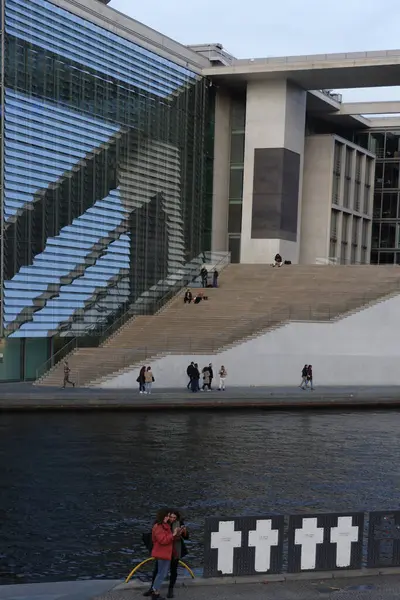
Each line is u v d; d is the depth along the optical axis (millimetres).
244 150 56938
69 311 42875
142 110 47844
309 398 35875
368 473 21531
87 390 37250
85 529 16000
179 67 51438
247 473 21266
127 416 31250
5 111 38094
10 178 38594
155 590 10625
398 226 74938
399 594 10859
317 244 64250
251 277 51906
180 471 21312
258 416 32156
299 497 18781
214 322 44688
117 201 46000
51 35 40750
